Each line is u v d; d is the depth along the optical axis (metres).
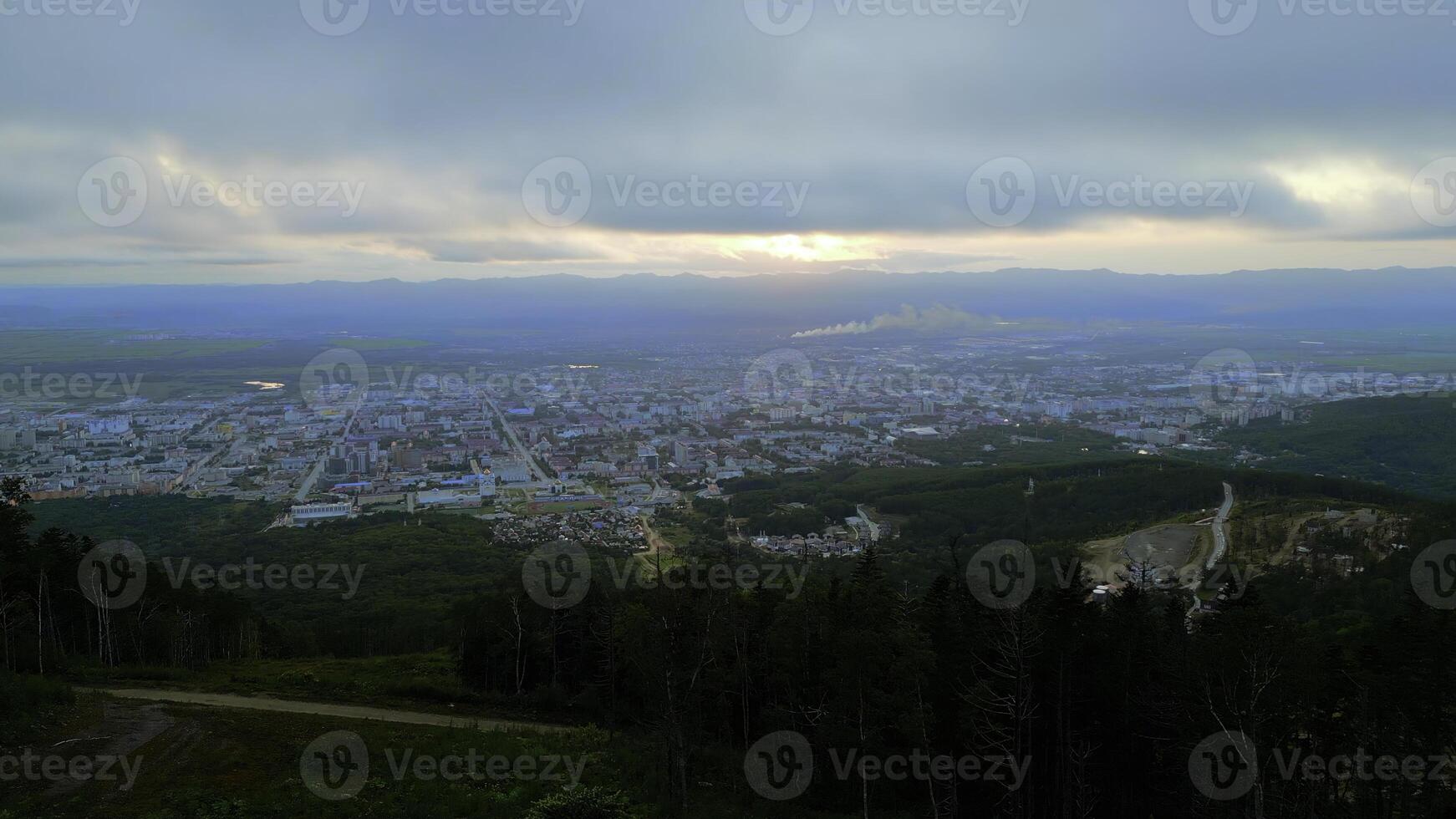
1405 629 21.59
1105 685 24.88
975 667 24.67
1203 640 22.38
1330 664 21.98
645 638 23.89
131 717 23.67
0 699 22.31
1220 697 21.11
